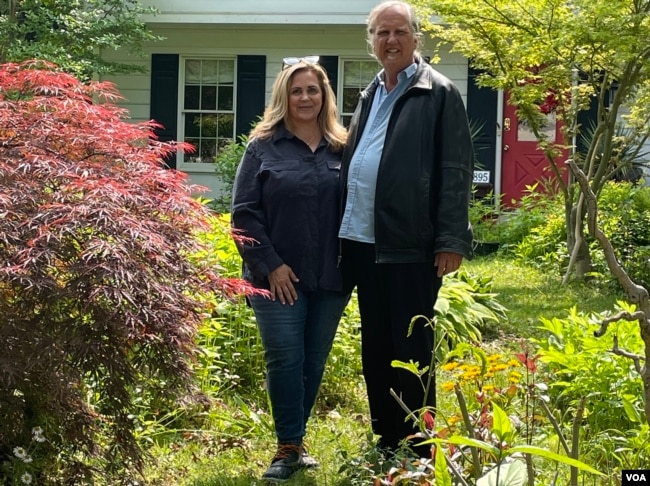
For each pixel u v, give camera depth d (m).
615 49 7.84
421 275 3.67
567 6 8.37
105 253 2.85
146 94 13.57
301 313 3.79
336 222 3.79
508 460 2.41
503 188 13.07
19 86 3.56
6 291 3.04
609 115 8.72
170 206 3.17
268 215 3.78
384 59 3.71
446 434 2.81
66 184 3.10
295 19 12.86
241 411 4.51
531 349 6.04
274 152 3.82
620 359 4.06
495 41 8.79
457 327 6.04
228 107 13.62
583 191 2.05
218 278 3.29
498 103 12.94
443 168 3.62
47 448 3.27
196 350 3.47
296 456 3.80
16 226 2.91
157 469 3.78
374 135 3.71
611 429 3.88
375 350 3.87
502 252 10.47
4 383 2.95
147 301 3.01
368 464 3.49
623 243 8.97
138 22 11.76
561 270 9.16
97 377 3.09
